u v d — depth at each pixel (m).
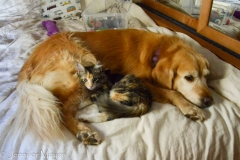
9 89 1.57
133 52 1.63
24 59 1.84
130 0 2.65
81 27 2.51
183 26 2.31
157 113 1.34
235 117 1.36
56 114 1.29
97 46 1.63
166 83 1.51
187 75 1.43
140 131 1.25
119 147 1.18
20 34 2.28
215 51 1.90
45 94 1.34
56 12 2.73
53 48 1.57
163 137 1.23
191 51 1.53
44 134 1.21
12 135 1.22
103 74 1.48
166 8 2.59
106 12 2.60
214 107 1.41
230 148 1.30
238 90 1.45
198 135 1.26
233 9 1.83
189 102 1.44
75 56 1.53
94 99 1.43
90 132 1.21
